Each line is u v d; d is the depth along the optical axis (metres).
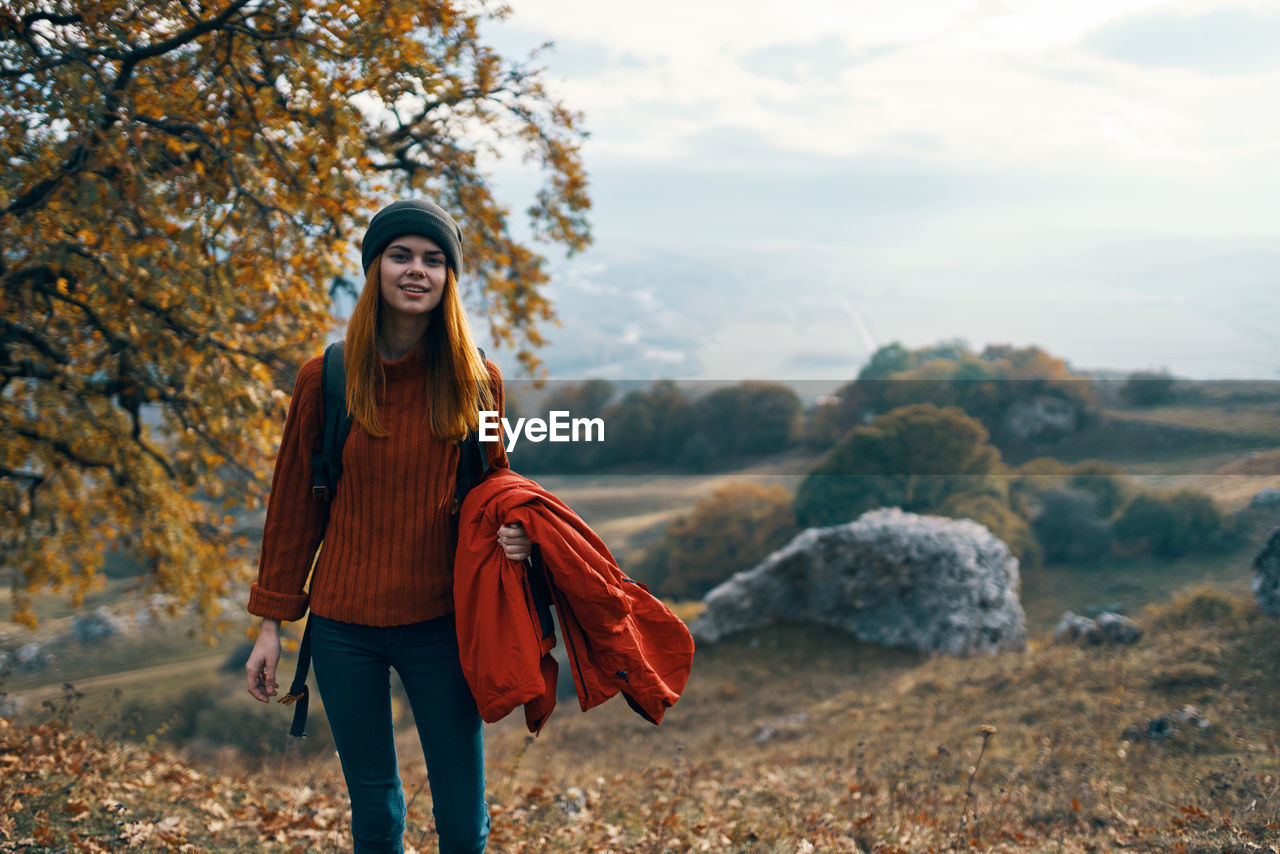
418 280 1.66
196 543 8.52
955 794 5.20
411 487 1.68
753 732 10.88
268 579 1.71
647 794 5.52
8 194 4.59
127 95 4.96
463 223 8.02
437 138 7.45
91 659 21.27
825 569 18.17
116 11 5.02
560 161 8.04
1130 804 4.75
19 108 4.57
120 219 4.94
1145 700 7.67
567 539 1.67
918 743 7.46
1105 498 33.25
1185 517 29.34
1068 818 4.57
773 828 4.15
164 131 4.96
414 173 7.58
